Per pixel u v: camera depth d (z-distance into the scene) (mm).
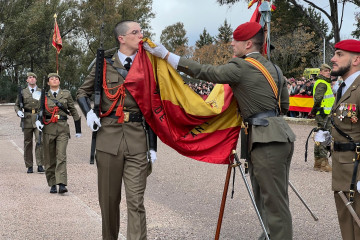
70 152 11633
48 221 5371
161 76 4047
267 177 3926
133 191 3955
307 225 5254
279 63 45281
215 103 4250
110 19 41594
